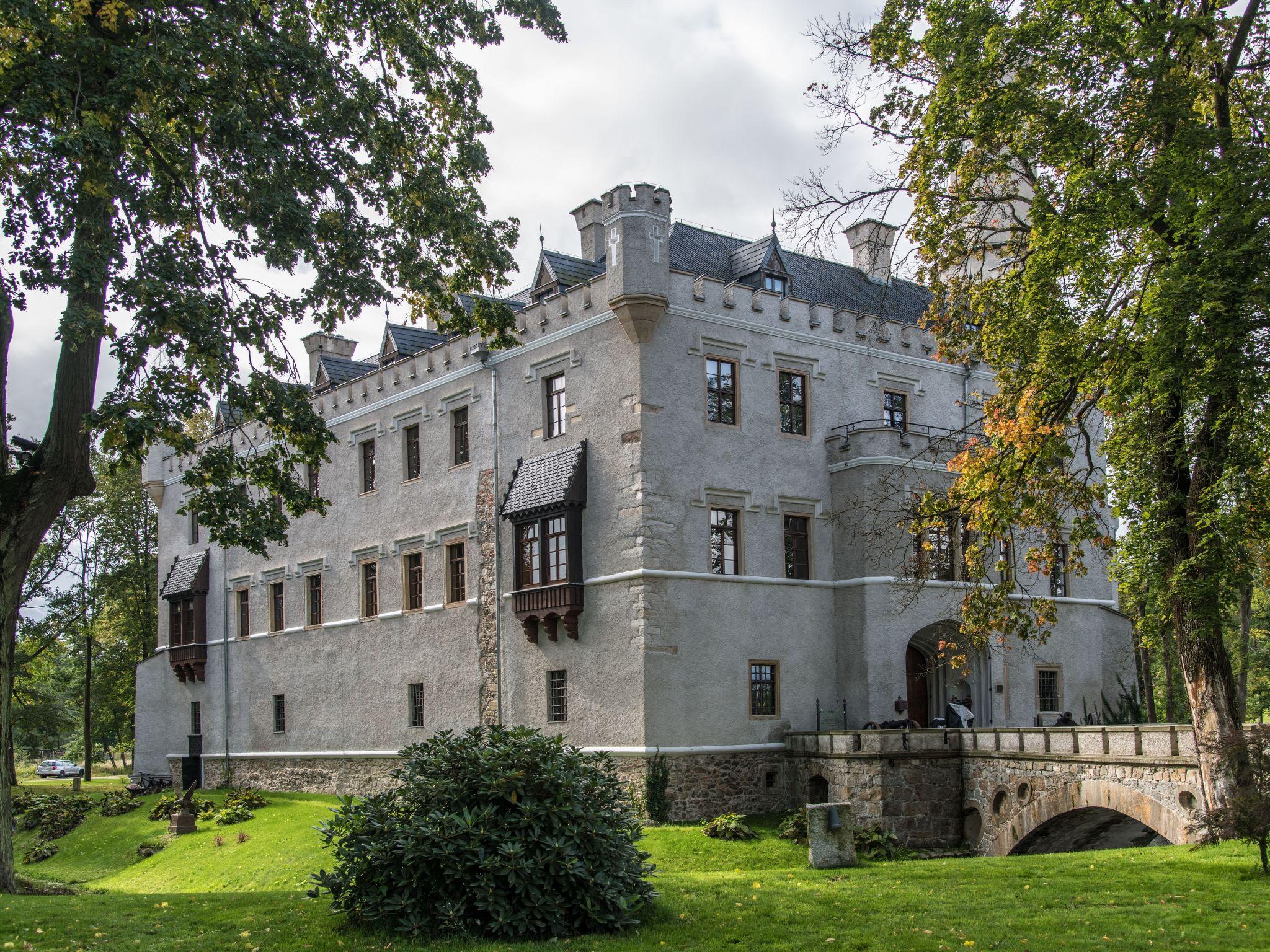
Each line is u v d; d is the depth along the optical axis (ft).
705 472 95.86
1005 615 72.74
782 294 103.71
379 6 66.80
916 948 36.37
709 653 93.76
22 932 40.81
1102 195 53.72
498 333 73.72
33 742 186.70
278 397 60.70
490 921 39.09
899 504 98.99
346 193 63.10
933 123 61.16
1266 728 47.01
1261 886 43.62
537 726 99.35
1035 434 60.23
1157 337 50.83
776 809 94.79
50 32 52.70
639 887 42.50
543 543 99.14
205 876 94.48
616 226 94.32
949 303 68.59
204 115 58.54
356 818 41.98
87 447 60.44
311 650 131.13
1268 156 51.85
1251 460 50.96
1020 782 79.46
